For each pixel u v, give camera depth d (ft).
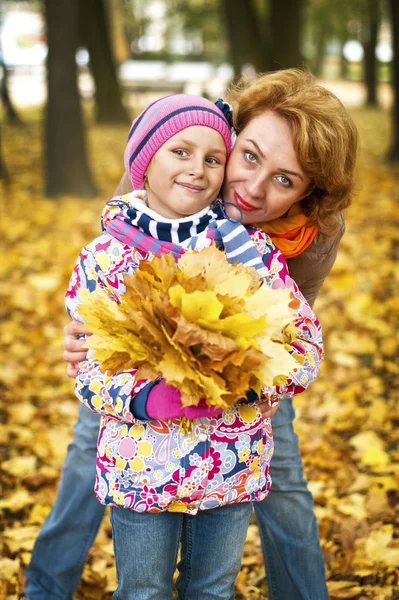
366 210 28.45
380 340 16.67
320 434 12.83
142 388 5.64
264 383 5.36
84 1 57.47
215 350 5.11
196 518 6.35
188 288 5.29
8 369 15.16
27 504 10.78
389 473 11.52
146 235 6.03
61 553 7.94
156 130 6.04
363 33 77.87
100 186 34.01
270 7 41.19
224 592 6.35
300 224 6.55
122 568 6.16
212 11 74.64
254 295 5.42
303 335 6.19
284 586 7.84
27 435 12.74
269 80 6.35
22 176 36.55
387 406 13.67
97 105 60.75
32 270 21.42
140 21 110.83
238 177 6.16
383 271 21.04
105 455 6.01
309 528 7.63
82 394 5.94
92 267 6.09
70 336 6.42
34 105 79.25
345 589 8.85
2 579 8.98
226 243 6.00
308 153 5.98
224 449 5.89
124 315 5.46
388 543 9.61
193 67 120.78
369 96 78.54
